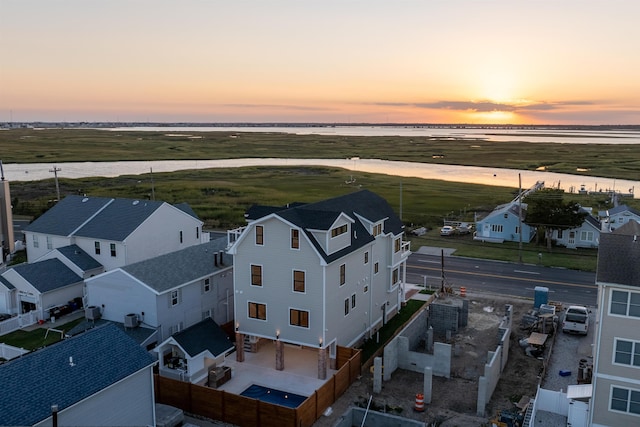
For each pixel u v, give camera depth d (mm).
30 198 98375
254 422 25469
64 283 42094
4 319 40188
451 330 38844
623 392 23594
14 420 17906
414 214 84875
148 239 47156
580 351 34344
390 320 41406
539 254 56938
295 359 33844
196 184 116438
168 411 25625
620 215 65125
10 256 56969
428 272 53656
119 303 34719
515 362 33500
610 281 22844
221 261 39562
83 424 20359
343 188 113250
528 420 24984
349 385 30141
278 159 197500
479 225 68312
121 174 141125
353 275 34438
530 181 133125
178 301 35094
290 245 30734
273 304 31859
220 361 32062
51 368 20578
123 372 22062
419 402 27281
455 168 168500
